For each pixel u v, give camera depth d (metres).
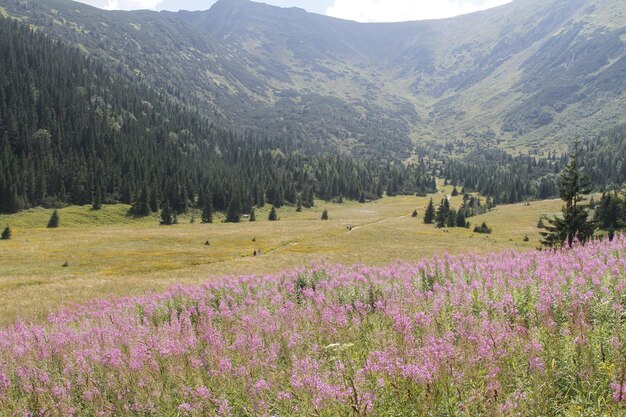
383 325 7.84
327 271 15.45
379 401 5.04
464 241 89.12
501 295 8.42
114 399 6.50
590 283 8.42
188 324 9.66
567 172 39.31
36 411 6.66
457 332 6.77
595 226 37.94
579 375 5.27
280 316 9.23
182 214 148.62
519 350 5.74
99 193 140.50
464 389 4.95
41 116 188.88
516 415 4.51
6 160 143.62
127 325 10.42
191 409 5.56
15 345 9.47
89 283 45.12
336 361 6.16
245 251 77.94
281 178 193.62
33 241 88.12
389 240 91.50
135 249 79.75
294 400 5.41
